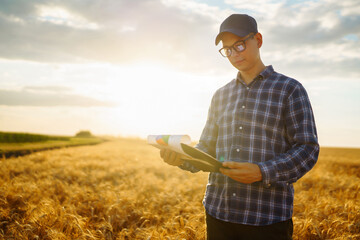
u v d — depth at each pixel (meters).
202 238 3.80
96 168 10.38
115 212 4.76
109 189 6.38
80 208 4.91
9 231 3.66
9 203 4.94
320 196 6.37
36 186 5.96
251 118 1.77
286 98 1.70
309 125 1.58
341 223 4.27
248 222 1.68
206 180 8.46
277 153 1.70
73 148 20.39
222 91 2.11
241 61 1.79
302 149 1.52
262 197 1.69
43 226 3.80
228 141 1.88
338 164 18.23
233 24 1.75
